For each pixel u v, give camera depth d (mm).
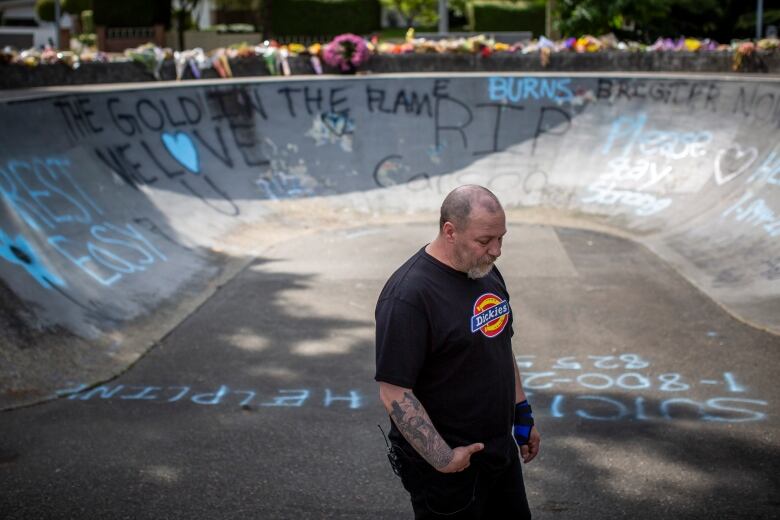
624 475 4570
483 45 16172
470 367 2883
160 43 25531
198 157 12602
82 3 35125
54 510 4254
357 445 5059
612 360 6586
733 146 12039
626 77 14117
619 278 9148
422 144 14344
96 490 4477
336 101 14531
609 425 5285
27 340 6375
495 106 14617
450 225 2818
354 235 11875
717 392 5809
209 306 8359
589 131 14047
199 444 5102
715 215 10727
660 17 23297
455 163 14156
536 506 4238
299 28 27750
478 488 2953
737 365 6316
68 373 6242
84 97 11242
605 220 12250
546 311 8000
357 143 14234
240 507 4277
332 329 7570
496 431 2955
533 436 3244
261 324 7734
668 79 13711
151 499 4371
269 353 6938
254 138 13680
